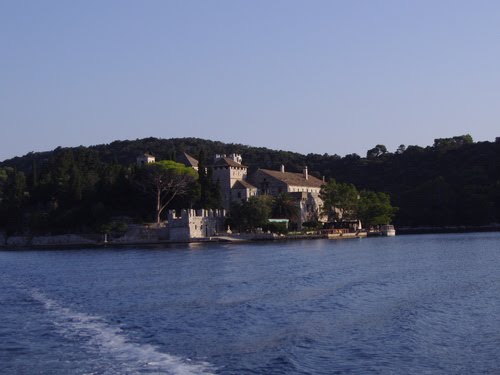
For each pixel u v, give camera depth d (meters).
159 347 41.72
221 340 43.62
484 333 44.84
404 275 84.00
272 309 56.16
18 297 69.56
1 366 37.66
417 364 37.16
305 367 36.59
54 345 42.97
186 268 99.50
